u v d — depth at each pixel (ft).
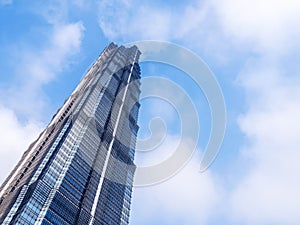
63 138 429.38
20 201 317.01
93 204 382.83
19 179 385.91
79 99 548.72
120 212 422.41
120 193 450.30
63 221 322.55
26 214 294.25
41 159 395.34
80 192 378.12
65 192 354.33
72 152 414.00
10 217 295.89
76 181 383.24
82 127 473.26
